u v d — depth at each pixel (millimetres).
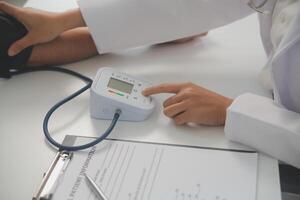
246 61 799
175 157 563
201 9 778
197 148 581
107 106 636
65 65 818
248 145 588
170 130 625
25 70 798
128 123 645
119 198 502
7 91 745
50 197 513
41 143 616
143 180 527
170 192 506
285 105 626
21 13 750
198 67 790
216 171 537
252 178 524
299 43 559
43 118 668
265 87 715
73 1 1028
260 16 757
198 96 630
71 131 635
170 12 774
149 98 662
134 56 840
